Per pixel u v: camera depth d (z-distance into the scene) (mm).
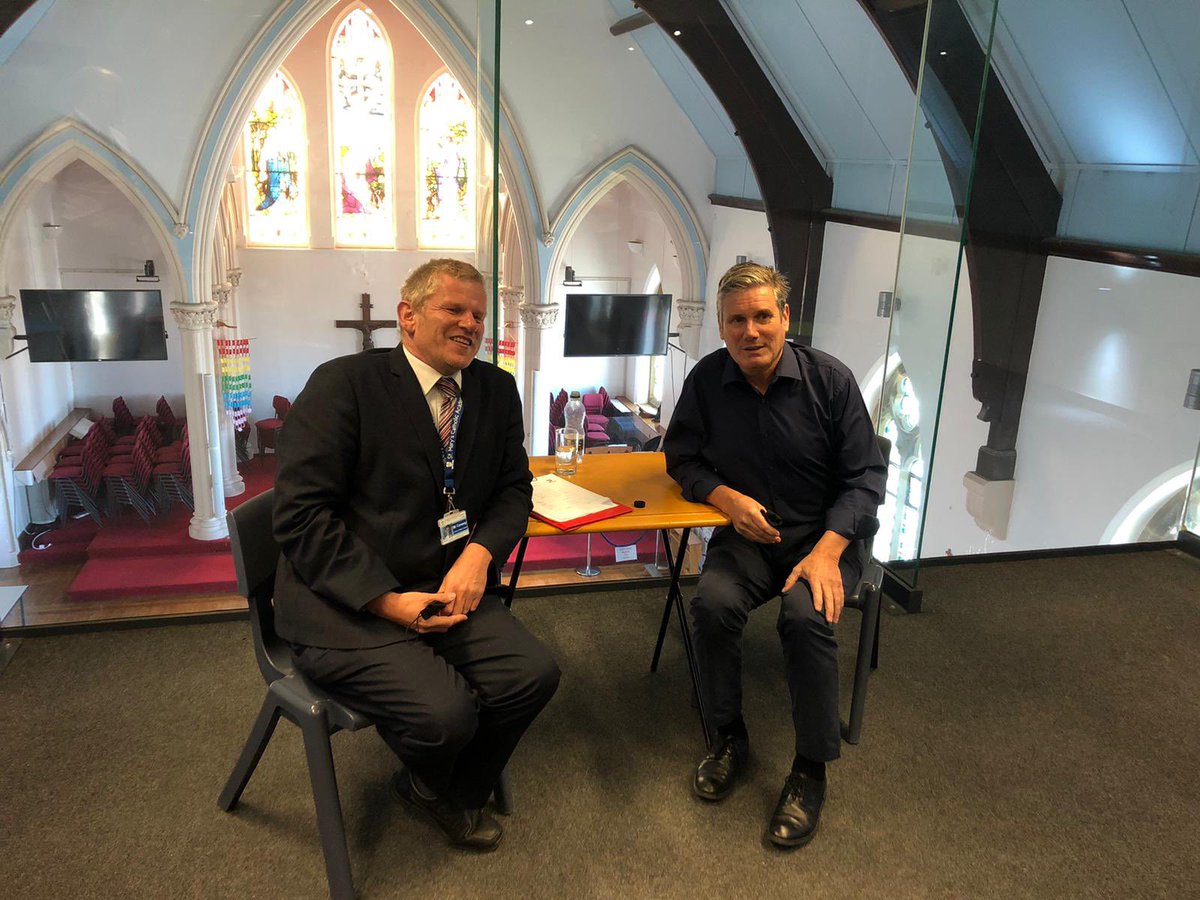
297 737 2145
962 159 2840
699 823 1898
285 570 1681
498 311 2584
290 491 1605
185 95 4035
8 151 3393
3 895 1611
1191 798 2062
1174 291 5117
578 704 2354
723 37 3799
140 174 3699
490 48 2602
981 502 6625
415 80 6188
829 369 2125
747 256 4195
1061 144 5770
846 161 4523
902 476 3111
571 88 3455
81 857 1719
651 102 3705
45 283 3527
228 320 5316
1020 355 6332
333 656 1591
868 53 4250
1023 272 6148
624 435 3684
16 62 3316
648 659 2607
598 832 1856
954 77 2852
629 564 3162
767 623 2891
